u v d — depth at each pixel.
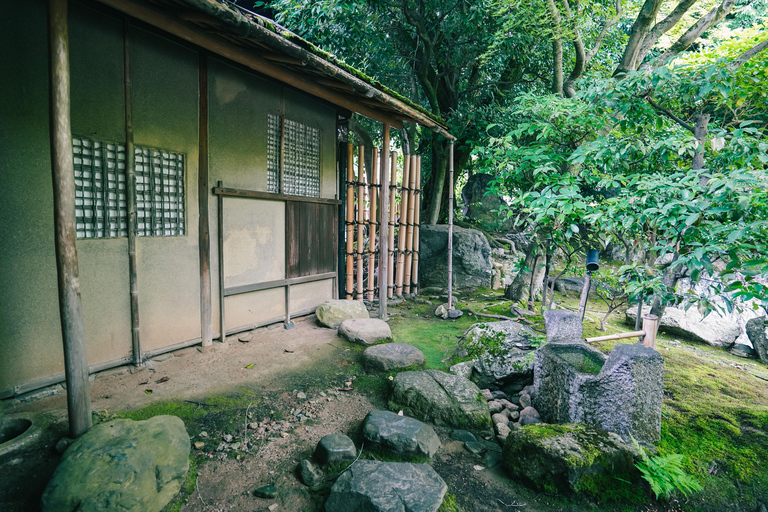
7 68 2.74
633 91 3.88
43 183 2.95
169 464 2.17
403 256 7.02
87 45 3.11
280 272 5.00
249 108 4.45
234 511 2.15
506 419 3.21
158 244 3.70
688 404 3.38
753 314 5.39
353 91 4.12
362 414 3.20
